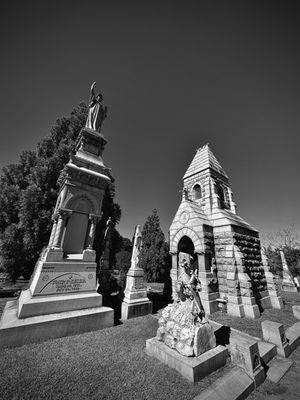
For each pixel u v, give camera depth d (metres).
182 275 5.82
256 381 4.27
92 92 11.61
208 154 15.77
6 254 12.80
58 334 6.07
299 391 4.14
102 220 16.52
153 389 3.76
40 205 13.85
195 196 15.45
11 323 5.54
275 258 31.05
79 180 9.05
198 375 4.11
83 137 10.35
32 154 16.28
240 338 5.10
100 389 3.72
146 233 24.12
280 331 5.94
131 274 9.49
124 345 5.67
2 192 14.15
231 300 9.97
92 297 7.47
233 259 10.82
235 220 12.78
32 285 7.31
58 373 4.14
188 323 5.05
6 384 3.69
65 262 7.51
